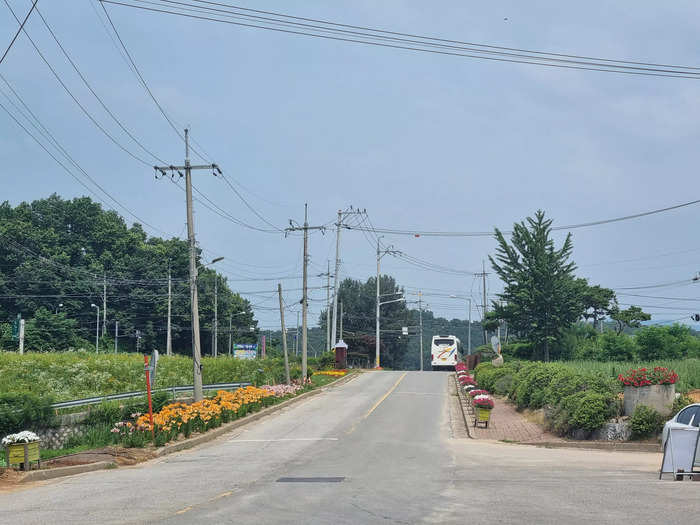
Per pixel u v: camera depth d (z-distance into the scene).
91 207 90.25
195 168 34.84
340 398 42.78
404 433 28.36
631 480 14.30
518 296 64.06
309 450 23.08
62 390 34.12
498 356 50.94
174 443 25.05
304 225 51.47
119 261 88.06
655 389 24.25
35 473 18.02
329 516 10.54
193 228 34.91
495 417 33.59
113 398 30.75
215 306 88.50
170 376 42.91
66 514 11.41
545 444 25.12
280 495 13.08
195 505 12.00
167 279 89.44
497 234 66.69
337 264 72.88
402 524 9.66
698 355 57.97
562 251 65.56
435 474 16.31
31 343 73.81
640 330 61.75
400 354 127.00
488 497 11.88
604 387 26.89
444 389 48.38
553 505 10.73
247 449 24.03
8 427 23.81
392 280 126.62
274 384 47.72
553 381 29.73
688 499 10.93
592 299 73.12
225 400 32.53
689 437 14.77
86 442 25.45
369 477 15.88
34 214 87.44
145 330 87.38
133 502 12.61
